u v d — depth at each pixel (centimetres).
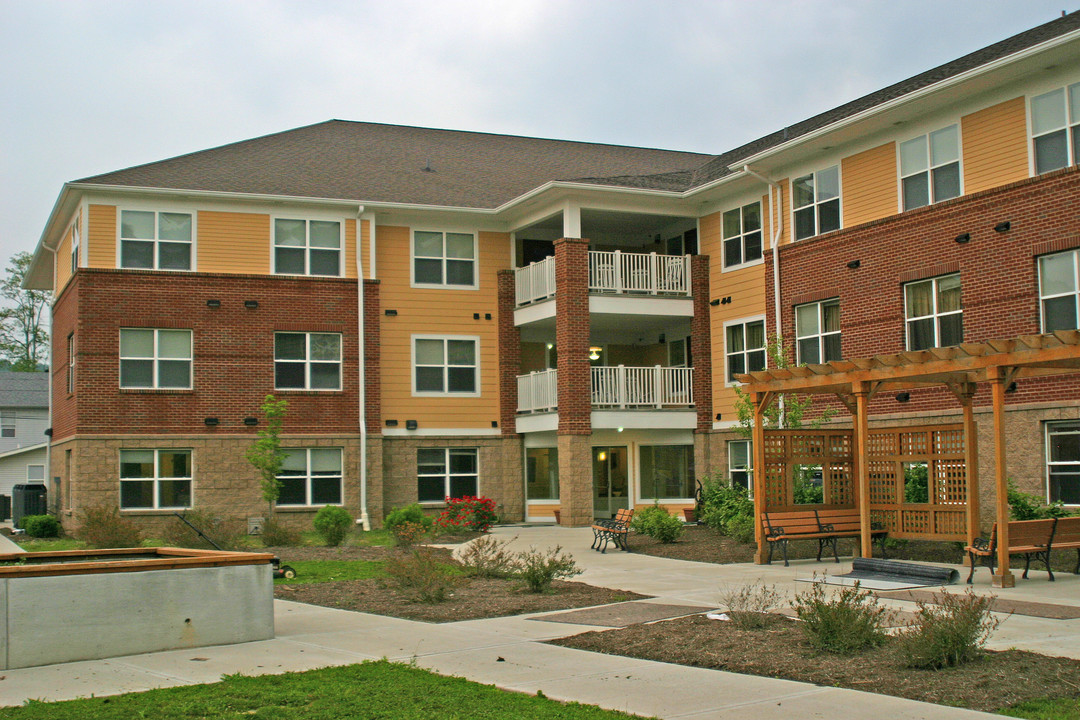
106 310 2575
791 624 1053
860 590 1305
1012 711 708
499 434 2955
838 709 725
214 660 928
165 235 2652
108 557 1214
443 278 2947
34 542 2342
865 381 1614
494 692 787
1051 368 1459
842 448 1839
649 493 2870
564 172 3325
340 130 3388
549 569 1384
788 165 2534
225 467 2650
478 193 3039
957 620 861
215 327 2669
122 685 823
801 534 1702
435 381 2917
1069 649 898
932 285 2150
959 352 1419
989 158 2033
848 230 2339
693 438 2808
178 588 992
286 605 1297
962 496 1634
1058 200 1891
